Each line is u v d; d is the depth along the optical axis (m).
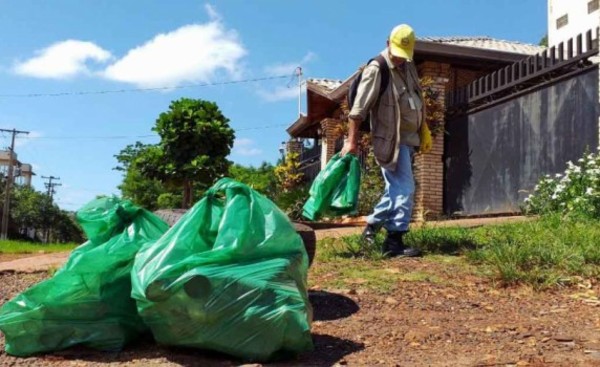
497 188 12.09
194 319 2.80
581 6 23.89
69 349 3.09
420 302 4.22
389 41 5.63
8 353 3.07
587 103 9.73
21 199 62.78
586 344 3.21
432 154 13.55
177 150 16.55
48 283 3.10
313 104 19.00
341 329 3.59
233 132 16.91
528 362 2.88
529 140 11.18
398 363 2.91
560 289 4.54
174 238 2.90
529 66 11.23
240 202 3.03
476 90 12.94
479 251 5.45
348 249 6.05
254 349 2.79
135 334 3.19
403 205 5.65
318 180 5.51
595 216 7.65
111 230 3.32
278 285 2.87
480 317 3.86
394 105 5.53
